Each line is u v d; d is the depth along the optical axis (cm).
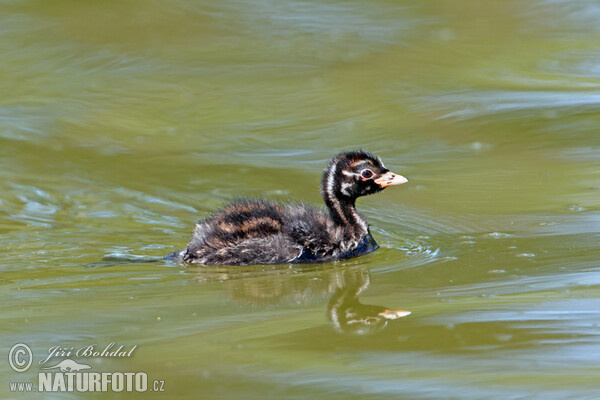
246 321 1109
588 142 1970
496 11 2872
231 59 2544
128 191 1777
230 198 1731
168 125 2172
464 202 1662
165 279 1289
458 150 1969
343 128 2120
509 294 1184
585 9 2833
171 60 2534
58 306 1168
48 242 1477
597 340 1016
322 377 945
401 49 2584
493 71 2423
